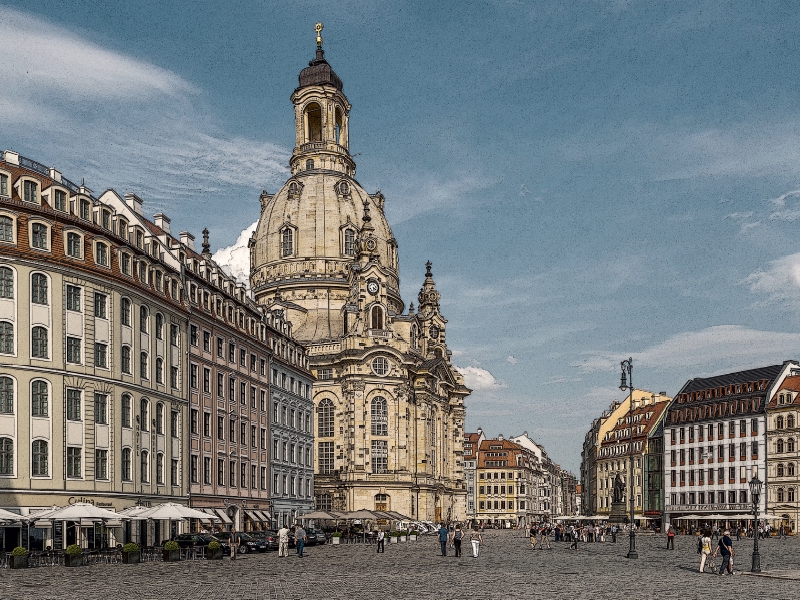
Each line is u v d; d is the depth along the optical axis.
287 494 117.56
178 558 66.69
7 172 67.62
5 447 63.84
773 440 154.75
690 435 171.00
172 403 81.94
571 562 68.94
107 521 68.56
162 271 81.56
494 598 39.25
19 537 63.56
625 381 80.31
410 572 56.25
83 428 68.75
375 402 168.88
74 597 38.47
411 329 185.50
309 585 45.56
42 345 66.69
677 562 68.69
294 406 122.62
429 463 177.50
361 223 194.00
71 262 68.75
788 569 59.75
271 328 114.56
